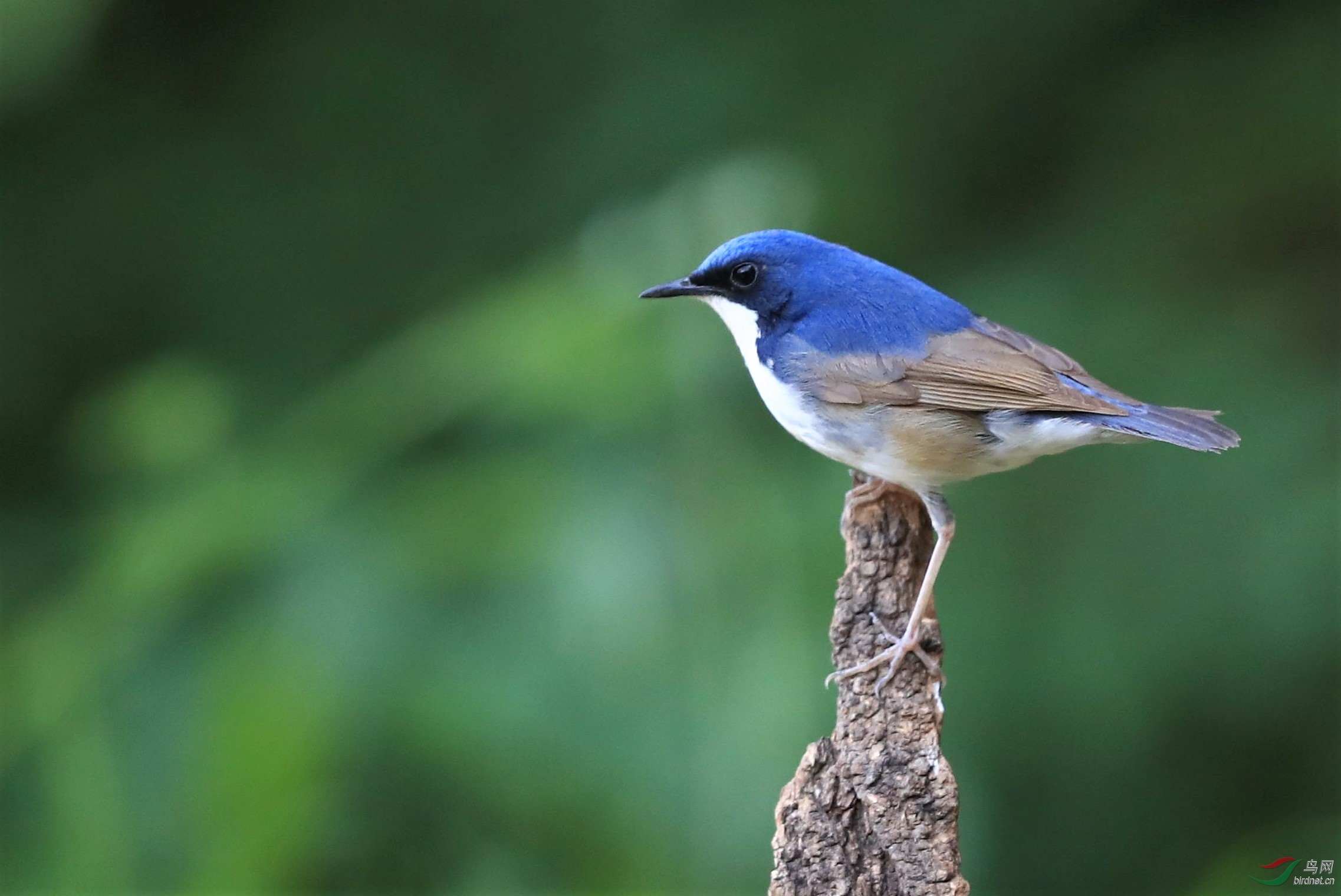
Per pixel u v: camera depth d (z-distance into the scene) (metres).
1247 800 11.75
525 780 9.15
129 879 9.12
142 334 13.57
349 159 13.85
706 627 9.47
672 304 10.27
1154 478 12.30
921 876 6.57
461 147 13.84
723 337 10.41
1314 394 12.26
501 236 13.52
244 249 13.60
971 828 10.73
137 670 9.59
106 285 13.55
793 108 13.64
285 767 8.94
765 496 10.05
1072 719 11.52
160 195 13.65
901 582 7.50
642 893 8.99
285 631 9.41
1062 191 13.71
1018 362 9.42
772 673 9.31
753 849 8.98
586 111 13.77
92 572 10.12
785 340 9.72
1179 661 11.67
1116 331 12.80
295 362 13.27
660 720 9.21
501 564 9.62
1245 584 11.73
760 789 9.05
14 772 9.86
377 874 9.26
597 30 13.95
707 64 13.69
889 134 13.59
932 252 13.52
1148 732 11.56
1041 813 11.77
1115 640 11.66
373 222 13.65
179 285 13.59
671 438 9.97
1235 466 12.13
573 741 9.15
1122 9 13.73
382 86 13.93
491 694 9.17
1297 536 11.71
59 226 13.59
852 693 7.20
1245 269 13.22
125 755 9.37
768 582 9.69
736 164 10.89
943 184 13.65
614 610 9.38
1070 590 11.94
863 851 6.68
